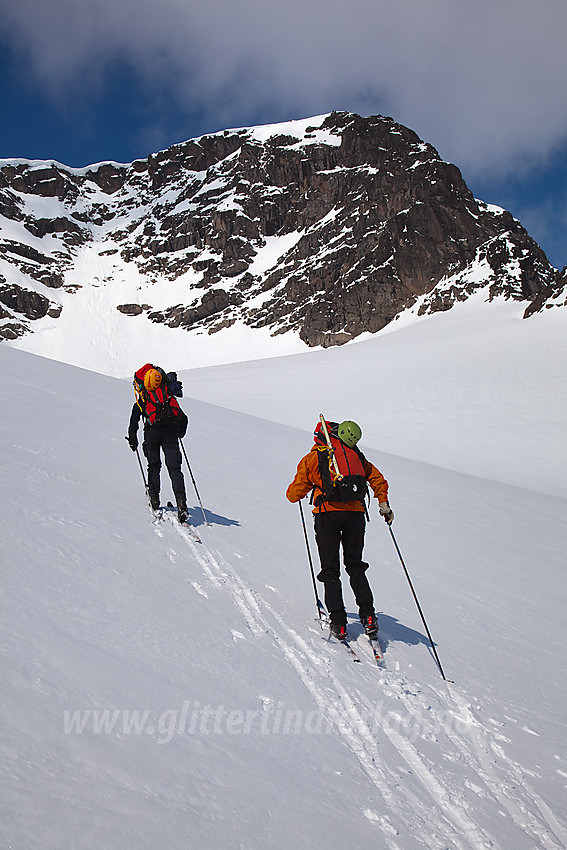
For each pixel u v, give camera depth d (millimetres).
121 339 178125
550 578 9305
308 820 2055
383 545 9109
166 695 2590
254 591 4785
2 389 13945
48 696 2221
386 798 2443
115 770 1920
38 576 3520
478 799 2688
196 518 7191
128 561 4457
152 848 1632
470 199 163375
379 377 70438
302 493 4730
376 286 148125
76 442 10156
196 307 182125
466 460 39000
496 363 68500
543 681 4734
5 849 1424
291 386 70500
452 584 7508
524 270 136500
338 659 3852
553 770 3213
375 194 177750
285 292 174500
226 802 1976
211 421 20250
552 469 37031
